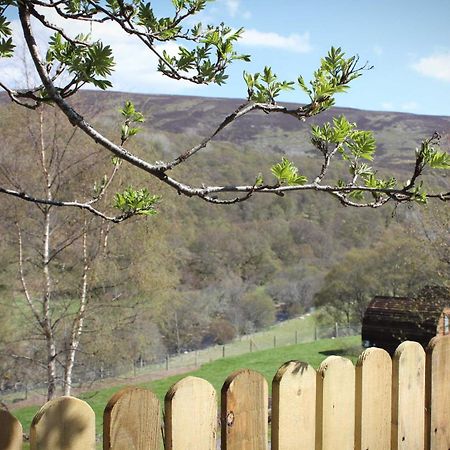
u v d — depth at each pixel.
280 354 26.92
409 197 2.10
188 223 30.23
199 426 1.79
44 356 15.09
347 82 1.96
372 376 2.28
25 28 1.87
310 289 35.69
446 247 15.95
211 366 24.86
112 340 15.06
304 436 2.06
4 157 12.28
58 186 11.40
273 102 1.98
